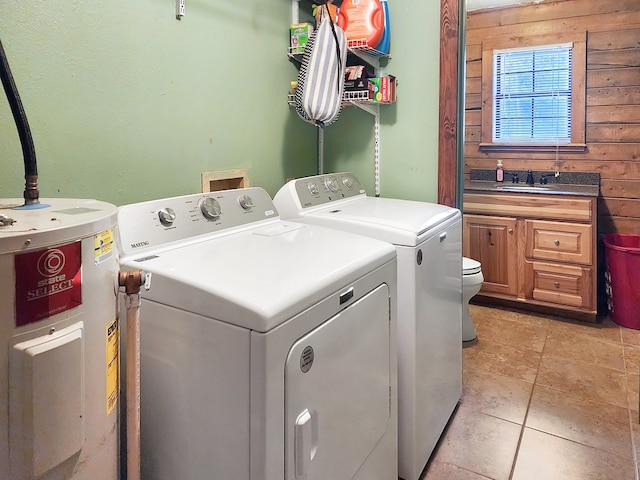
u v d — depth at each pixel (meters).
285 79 2.32
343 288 1.18
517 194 3.52
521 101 3.80
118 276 0.93
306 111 2.14
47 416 0.75
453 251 2.10
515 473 1.84
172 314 1.05
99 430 0.87
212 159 1.92
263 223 1.67
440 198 2.38
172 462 1.08
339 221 1.79
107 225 0.87
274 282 1.05
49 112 1.34
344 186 2.26
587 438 2.05
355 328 1.25
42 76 1.32
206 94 1.87
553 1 3.58
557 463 1.90
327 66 2.15
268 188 2.26
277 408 0.96
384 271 1.40
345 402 1.22
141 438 1.13
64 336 0.77
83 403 0.82
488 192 3.63
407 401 1.71
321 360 1.10
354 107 2.58
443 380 2.04
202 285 1.01
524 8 3.69
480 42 3.88
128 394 0.95
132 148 1.59
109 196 1.53
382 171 2.54
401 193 2.50
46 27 1.32
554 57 3.63
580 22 3.51
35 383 0.73
